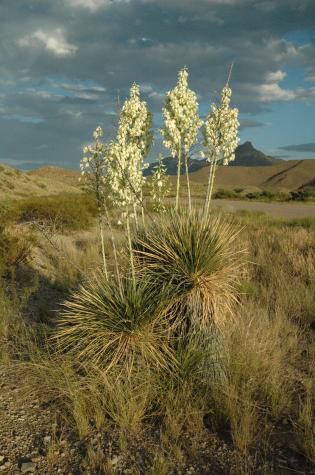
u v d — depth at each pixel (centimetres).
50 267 930
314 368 502
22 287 793
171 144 538
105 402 413
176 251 520
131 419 398
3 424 400
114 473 335
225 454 366
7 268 843
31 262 954
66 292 779
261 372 468
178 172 543
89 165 495
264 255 1013
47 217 1582
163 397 429
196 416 400
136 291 495
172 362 455
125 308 479
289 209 3036
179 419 404
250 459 359
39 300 734
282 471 346
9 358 519
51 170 8269
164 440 377
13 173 4650
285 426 406
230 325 544
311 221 1781
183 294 489
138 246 565
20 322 616
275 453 369
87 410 415
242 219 1783
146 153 555
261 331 561
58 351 481
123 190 499
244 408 406
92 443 377
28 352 518
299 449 373
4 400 436
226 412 404
